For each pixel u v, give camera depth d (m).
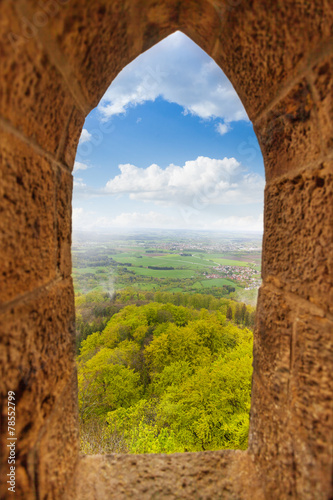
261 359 0.70
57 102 0.51
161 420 8.07
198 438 7.40
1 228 0.37
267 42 0.56
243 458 0.73
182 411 7.83
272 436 0.62
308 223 0.52
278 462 0.58
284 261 0.61
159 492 0.64
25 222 0.44
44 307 0.52
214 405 7.52
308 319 0.51
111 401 9.73
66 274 0.66
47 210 0.53
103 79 0.68
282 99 0.58
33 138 0.45
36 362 0.48
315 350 0.49
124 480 0.67
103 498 0.62
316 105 0.48
